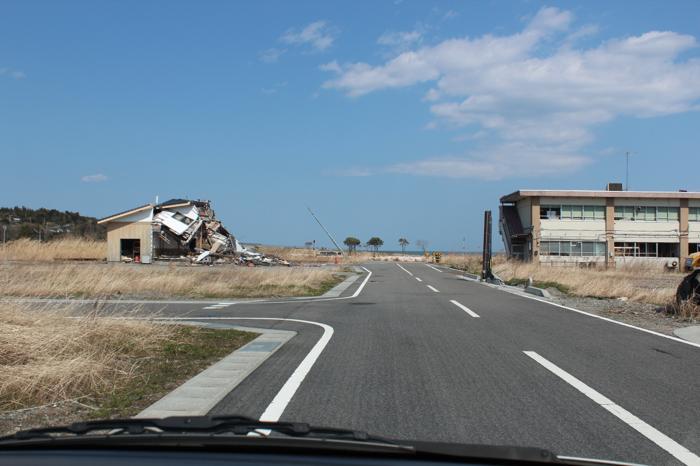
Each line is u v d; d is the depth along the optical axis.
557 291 23.53
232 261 46.19
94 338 9.38
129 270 25.81
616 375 8.19
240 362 8.95
